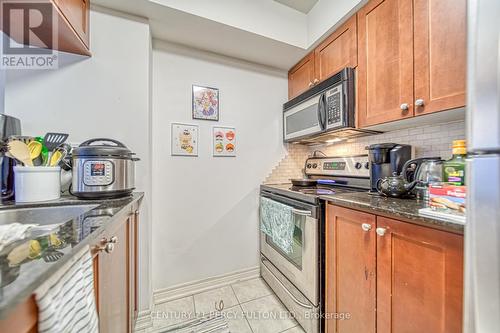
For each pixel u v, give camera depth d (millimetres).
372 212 933
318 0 1592
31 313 334
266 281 1818
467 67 455
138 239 1329
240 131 1915
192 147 1724
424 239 739
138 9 1288
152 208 1593
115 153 1055
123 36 1314
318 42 1648
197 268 1742
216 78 1814
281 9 1632
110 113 1288
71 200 993
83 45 1176
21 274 336
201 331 1307
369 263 948
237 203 1897
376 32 1225
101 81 1273
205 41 1633
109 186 1033
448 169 884
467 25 453
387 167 1260
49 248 442
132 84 1329
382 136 1572
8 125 1045
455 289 655
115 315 834
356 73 1351
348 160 1687
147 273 1364
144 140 1353
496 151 408
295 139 1934
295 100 1882
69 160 1140
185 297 1645
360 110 1333
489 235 419
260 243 1953
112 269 792
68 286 424
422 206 893
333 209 1157
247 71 1945
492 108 409
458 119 1138
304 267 1303
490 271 418
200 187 1756
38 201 961
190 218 1721
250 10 1518
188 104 1709
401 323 815
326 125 1521
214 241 1805
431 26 980
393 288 845
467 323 457
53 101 1200
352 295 1036
